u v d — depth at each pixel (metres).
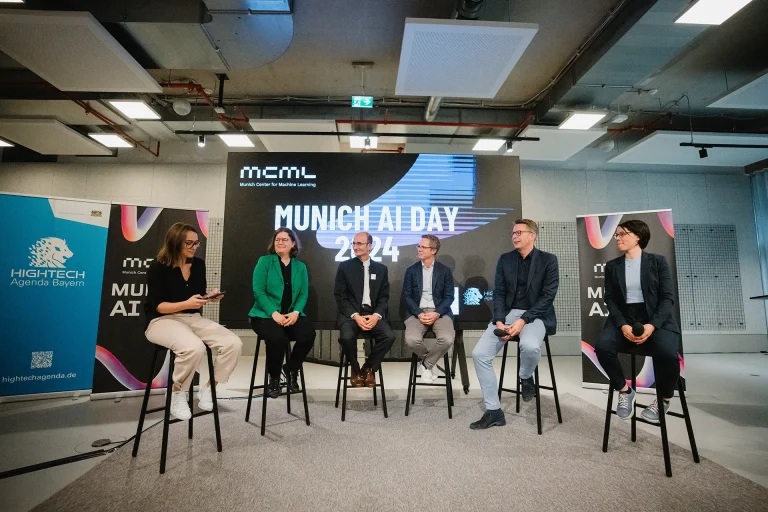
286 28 3.14
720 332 6.23
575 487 1.75
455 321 3.56
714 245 6.45
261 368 4.61
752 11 3.30
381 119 5.11
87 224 3.31
